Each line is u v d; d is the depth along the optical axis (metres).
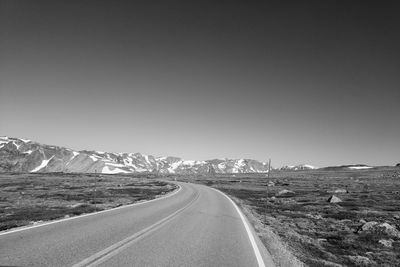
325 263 12.12
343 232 20.69
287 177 167.62
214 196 45.50
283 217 27.86
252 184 103.88
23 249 9.70
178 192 52.16
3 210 27.77
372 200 45.69
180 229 15.88
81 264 8.37
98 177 159.62
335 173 199.62
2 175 168.00
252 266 9.77
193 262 9.59
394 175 150.25
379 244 17.19
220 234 15.30
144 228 15.27
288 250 13.77
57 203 37.19
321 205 39.84
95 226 15.02
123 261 9.02
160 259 9.59
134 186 81.50
